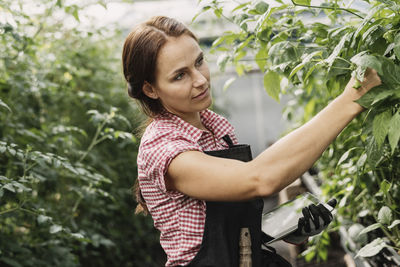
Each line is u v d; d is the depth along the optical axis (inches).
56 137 107.6
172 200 49.1
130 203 154.1
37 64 112.4
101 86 146.6
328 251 103.7
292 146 41.3
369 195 73.3
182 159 44.6
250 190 42.2
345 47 50.8
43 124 111.3
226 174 42.5
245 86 251.9
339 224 83.7
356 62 39.6
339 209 82.5
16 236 100.4
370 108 41.0
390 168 61.7
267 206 182.5
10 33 86.7
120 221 149.1
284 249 73.5
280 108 252.1
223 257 47.7
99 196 119.4
